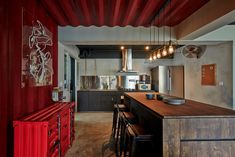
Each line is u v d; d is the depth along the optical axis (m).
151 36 5.04
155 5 3.50
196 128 2.34
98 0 3.27
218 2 3.15
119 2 3.32
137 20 4.41
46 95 3.65
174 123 2.32
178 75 7.80
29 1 2.86
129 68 8.50
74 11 3.83
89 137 4.62
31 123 2.34
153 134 2.72
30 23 2.90
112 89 8.79
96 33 4.96
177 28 5.00
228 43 5.27
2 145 2.20
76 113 7.95
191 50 7.14
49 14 3.85
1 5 2.17
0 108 2.16
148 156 3.15
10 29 2.34
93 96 8.40
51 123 2.53
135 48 8.38
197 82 6.81
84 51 8.45
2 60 2.19
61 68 5.32
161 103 3.37
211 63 6.01
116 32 4.98
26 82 2.75
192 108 2.82
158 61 8.92
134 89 8.62
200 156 2.33
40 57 3.31
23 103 2.66
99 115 7.50
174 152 2.31
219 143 2.36
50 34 3.96
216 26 3.63
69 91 7.08
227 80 5.31
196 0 3.38
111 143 4.20
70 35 4.92
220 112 2.50
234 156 2.37
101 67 8.88
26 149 2.34
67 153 3.63
